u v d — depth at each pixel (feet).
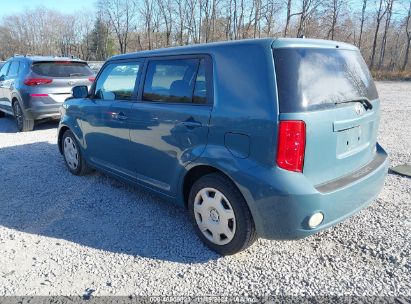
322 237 10.76
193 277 9.09
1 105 31.27
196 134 9.80
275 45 8.45
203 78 9.81
